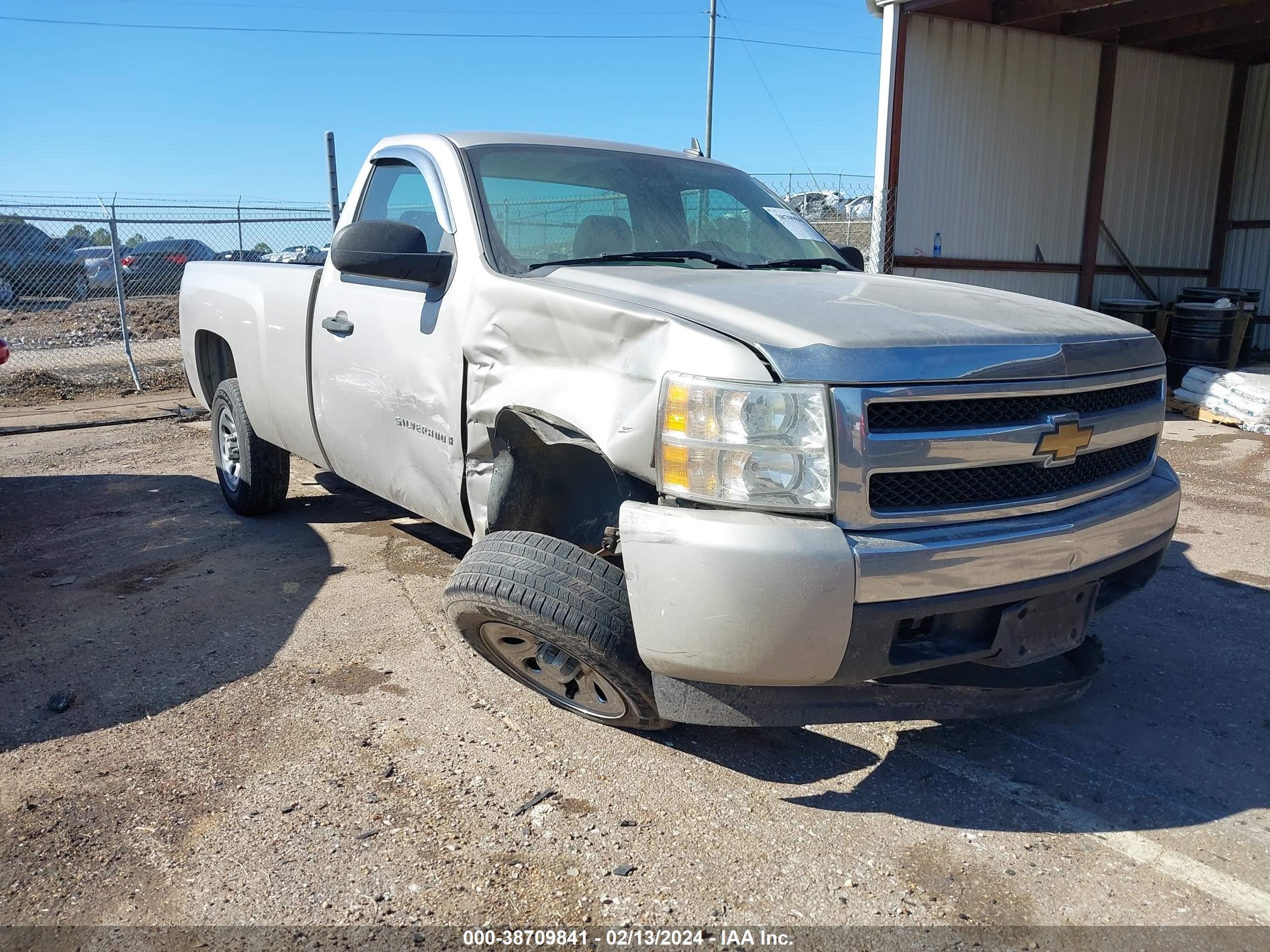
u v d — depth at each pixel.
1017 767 2.97
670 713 2.57
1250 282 13.77
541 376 2.87
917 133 10.52
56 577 4.64
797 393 2.29
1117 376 2.82
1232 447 8.05
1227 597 4.47
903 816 2.69
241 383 5.07
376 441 3.88
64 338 14.99
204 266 5.68
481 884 2.38
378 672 3.57
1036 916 2.29
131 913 2.27
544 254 3.42
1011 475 2.54
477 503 3.30
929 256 10.98
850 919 2.27
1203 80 13.16
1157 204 13.23
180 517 5.72
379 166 4.23
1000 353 2.50
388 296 3.74
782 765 2.96
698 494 2.38
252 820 2.63
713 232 3.88
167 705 3.30
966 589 2.40
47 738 3.08
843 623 2.28
